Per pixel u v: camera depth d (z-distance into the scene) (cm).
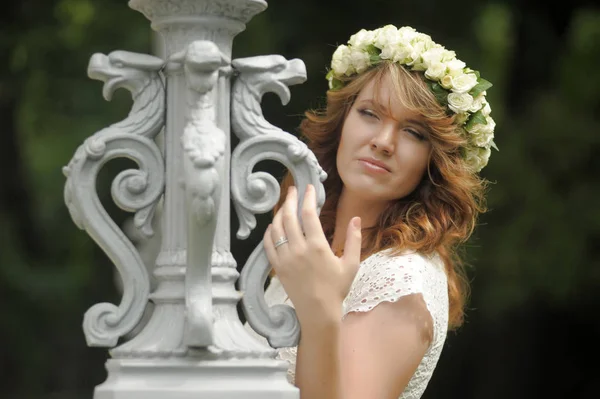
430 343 511
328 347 421
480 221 1762
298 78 427
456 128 555
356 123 552
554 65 1917
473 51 1720
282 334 423
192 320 396
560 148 1812
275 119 1520
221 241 419
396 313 504
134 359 406
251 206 421
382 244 552
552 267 1733
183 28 420
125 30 1836
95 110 1920
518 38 1903
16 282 2094
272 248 425
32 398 2083
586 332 1945
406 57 548
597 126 1836
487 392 1942
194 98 396
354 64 559
